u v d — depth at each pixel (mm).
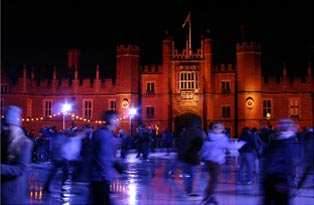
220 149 11922
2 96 54938
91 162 7770
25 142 5980
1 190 5883
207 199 12117
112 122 8008
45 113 55688
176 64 54062
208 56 53562
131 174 20188
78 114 55219
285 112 52750
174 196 13484
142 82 54406
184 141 13219
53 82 55875
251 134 16344
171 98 53781
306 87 52656
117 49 54500
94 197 7723
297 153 8148
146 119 53781
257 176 19297
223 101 53312
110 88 54938
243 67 52688
